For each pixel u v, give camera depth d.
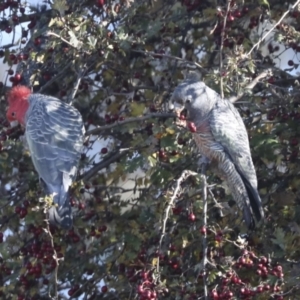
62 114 11.36
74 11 11.76
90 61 11.79
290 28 11.24
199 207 10.46
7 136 12.08
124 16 11.75
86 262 11.66
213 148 11.39
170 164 11.52
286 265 10.55
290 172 11.45
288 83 12.13
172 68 12.38
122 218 11.70
